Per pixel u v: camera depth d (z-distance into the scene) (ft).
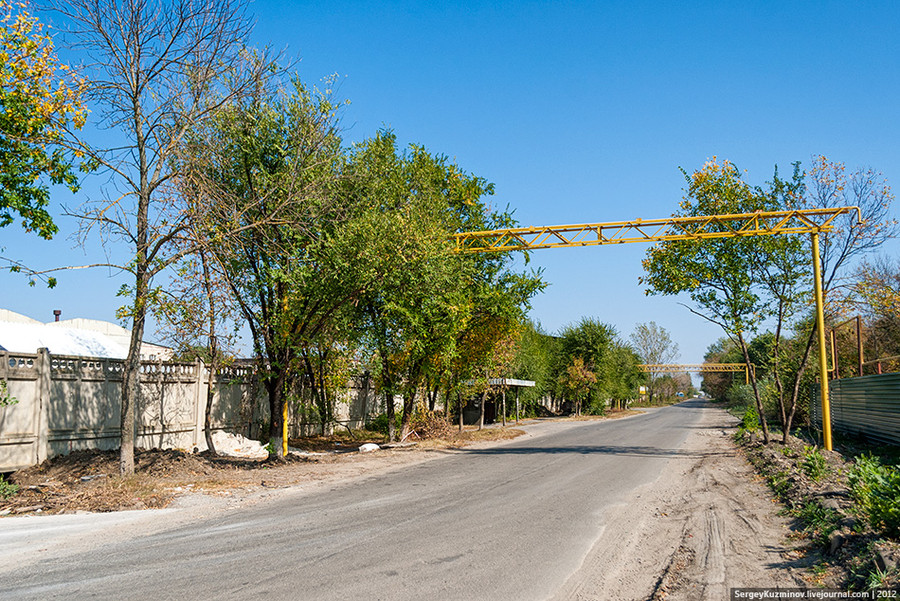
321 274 50.70
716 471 48.34
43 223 39.99
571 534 26.40
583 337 179.11
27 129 37.86
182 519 29.37
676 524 28.66
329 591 18.63
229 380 63.62
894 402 61.26
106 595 18.26
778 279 64.23
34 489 36.70
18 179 38.68
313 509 31.86
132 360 41.39
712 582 19.81
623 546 24.56
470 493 37.01
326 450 68.85
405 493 37.09
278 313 52.03
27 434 41.65
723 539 25.67
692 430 103.65
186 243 43.83
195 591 18.60
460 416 95.14
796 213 58.08
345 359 71.41
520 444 74.08
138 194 41.65
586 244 61.05
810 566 21.26
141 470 42.91
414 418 81.15
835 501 29.04
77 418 45.96
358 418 93.86
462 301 71.20
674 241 64.49
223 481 40.83
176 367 56.39
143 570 20.76
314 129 51.72
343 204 55.31
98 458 44.16
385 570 20.81
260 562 21.74
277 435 53.62
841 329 96.37
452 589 18.93
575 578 20.26
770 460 49.16
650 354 363.56
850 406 77.51
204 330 51.98
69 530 26.96
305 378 76.59
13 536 25.81
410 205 61.57
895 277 93.81
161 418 54.34
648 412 213.66
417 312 63.67
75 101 39.91
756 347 154.10
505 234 62.54
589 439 82.02
